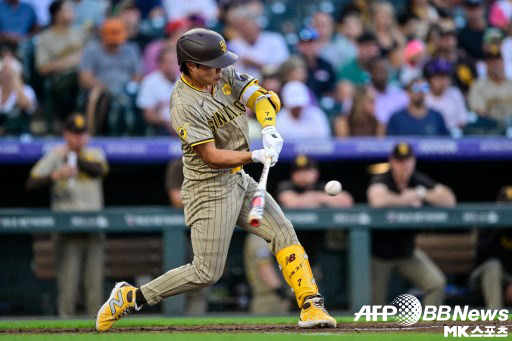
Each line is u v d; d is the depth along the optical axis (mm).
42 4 40312
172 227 28641
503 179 39219
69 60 38188
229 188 17234
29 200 37156
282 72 38531
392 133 37844
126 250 28719
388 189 30141
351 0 45000
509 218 29391
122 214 28500
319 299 18062
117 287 18344
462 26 42875
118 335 17078
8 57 37500
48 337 16750
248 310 28250
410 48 41188
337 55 40875
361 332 17562
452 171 39219
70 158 29984
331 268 28891
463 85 40719
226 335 16750
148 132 37844
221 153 16422
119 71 38312
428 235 29250
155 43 39688
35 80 38375
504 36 42594
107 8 40312
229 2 41812
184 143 17031
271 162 16578
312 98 39219
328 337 16062
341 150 36594
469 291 29531
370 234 28859
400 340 15492
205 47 16219
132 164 37500
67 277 28406
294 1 44594
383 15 42094
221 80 17250
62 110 37781
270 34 41062
